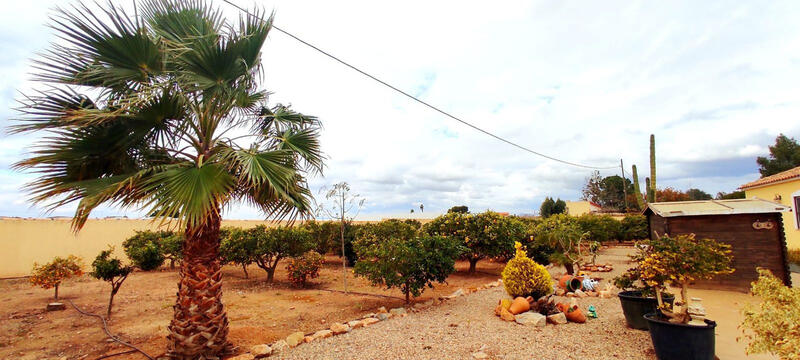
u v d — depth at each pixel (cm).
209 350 407
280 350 443
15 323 616
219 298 425
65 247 1247
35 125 371
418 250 677
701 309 380
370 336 496
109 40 394
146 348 471
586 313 589
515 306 576
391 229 1255
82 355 458
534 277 601
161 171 392
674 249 399
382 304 720
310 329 556
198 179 377
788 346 263
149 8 464
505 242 1045
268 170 430
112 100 423
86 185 367
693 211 773
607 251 1719
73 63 392
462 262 1435
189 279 409
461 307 659
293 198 488
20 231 1166
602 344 449
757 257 722
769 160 2470
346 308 697
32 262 1180
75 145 375
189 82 429
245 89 500
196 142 450
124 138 399
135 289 938
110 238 1352
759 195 1521
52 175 377
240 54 475
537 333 498
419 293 668
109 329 570
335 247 1365
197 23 493
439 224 1148
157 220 347
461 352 433
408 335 498
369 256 704
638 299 498
